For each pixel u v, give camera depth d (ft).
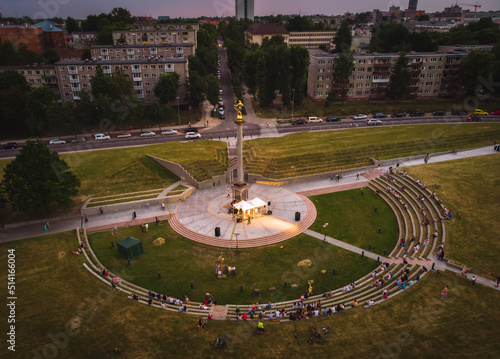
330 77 435.53
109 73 395.14
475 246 181.06
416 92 441.68
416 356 120.06
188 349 126.11
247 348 126.93
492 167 261.44
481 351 120.57
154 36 599.57
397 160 287.28
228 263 184.55
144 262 185.47
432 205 221.87
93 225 216.54
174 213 229.45
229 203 240.53
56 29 620.49
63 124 348.79
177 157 285.02
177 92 421.18
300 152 297.94
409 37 509.76
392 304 147.64
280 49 409.28
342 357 121.80
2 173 263.29
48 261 179.11
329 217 225.15
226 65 645.10
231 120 406.82
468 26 610.65
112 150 305.73
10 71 361.10
